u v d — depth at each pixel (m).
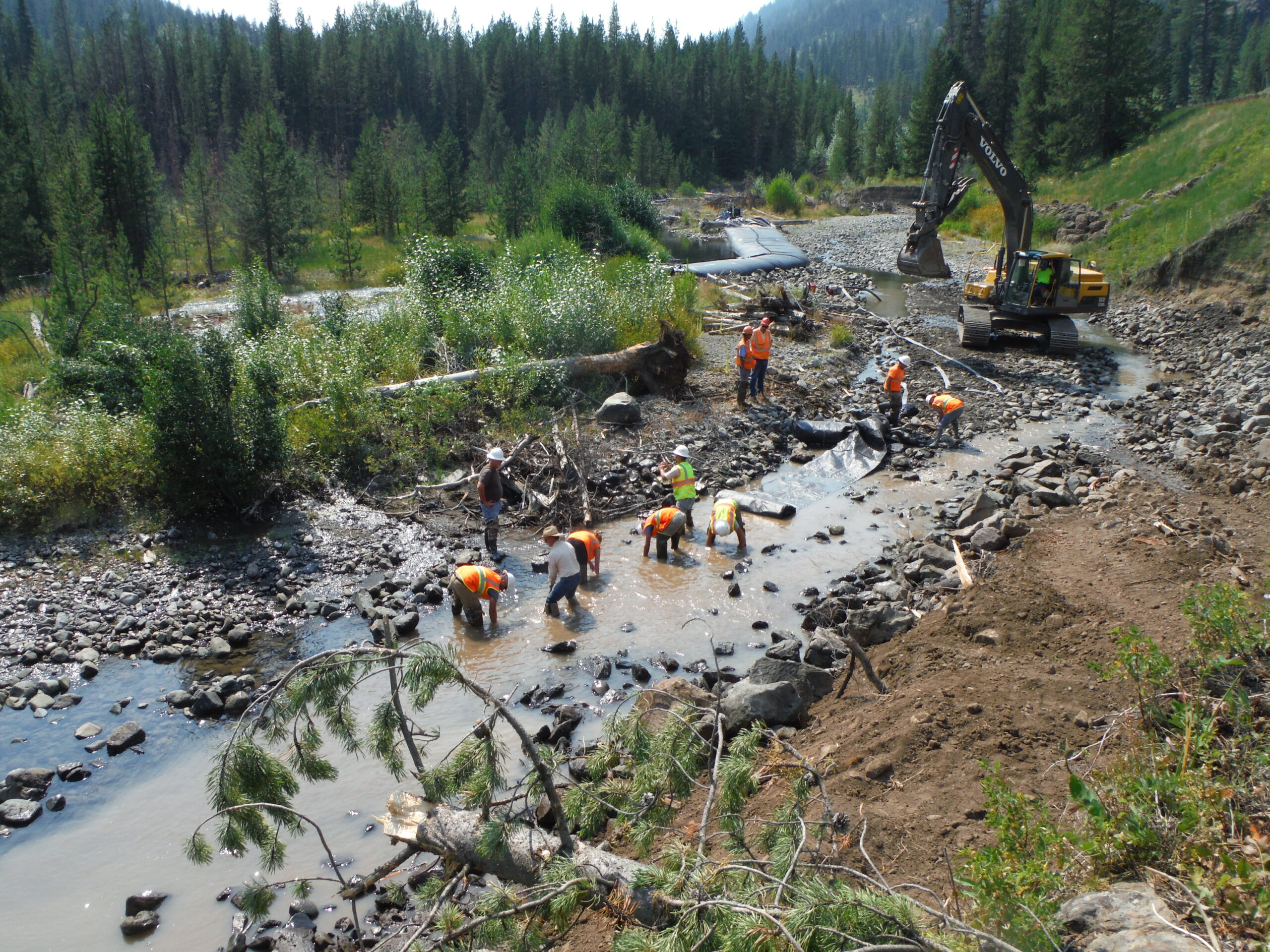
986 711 6.21
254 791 3.88
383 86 108.75
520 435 14.07
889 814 5.27
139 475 11.78
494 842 4.01
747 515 12.51
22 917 5.41
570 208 32.53
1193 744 4.92
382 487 12.86
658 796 4.22
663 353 17.02
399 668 4.11
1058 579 8.39
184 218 40.62
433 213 41.53
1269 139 31.45
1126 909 3.61
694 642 8.90
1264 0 160.50
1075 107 52.66
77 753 7.07
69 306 18.78
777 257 36.84
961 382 19.31
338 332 18.03
